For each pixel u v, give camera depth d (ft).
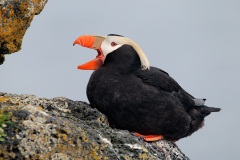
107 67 41.37
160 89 41.63
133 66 41.73
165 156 40.63
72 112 38.14
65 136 29.66
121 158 32.78
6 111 29.78
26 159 27.99
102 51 41.70
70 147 29.55
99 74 40.91
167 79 42.65
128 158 33.22
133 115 40.45
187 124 42.86
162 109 41.11
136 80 40.83
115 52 41.60
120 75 40.91
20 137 28.37
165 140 42.78
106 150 31.73
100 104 40.63
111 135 35.01
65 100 38.81
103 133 35.04
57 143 29.22
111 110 40.40
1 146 27.86
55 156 28.73
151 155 35.01
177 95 43.32
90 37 41.73
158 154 39.14
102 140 32.60
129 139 35.12
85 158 29.84
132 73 41.50
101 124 36.40
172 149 42.16
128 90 40.27
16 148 28.09
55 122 30.30
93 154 30.27
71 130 30.35
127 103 40.14
